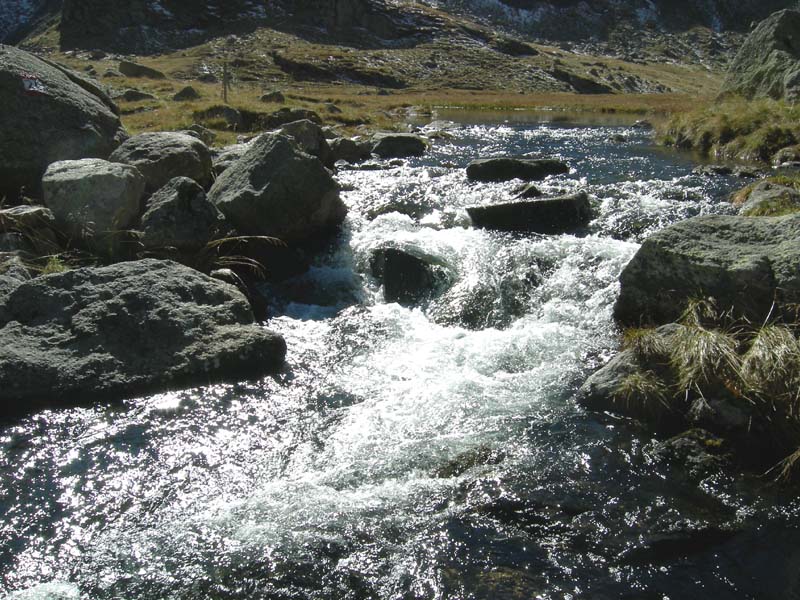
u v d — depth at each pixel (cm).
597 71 9406
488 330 988
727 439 684
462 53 9519
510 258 1144
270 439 708
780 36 2856
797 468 639
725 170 1856
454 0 14075
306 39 9725
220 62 7950
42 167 1281
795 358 708
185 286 884
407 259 1129
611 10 14862
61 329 816
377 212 1438
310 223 1200
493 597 503
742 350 776
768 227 874
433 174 1892
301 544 557
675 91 9025
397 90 7188
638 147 2519
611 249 1153
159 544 558
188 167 1295
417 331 979
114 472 649
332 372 851
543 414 747
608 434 707
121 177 1066
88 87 1571
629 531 571
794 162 1958
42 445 687
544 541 561
